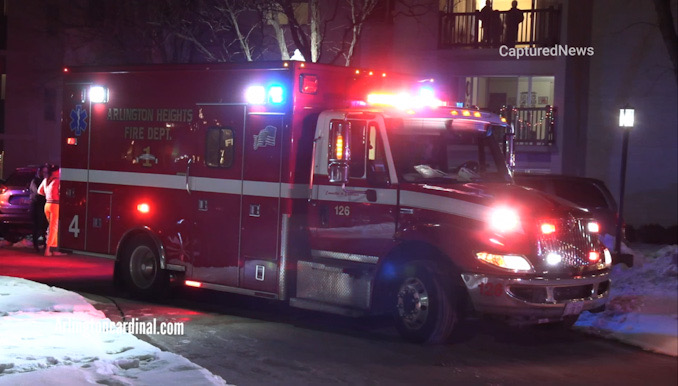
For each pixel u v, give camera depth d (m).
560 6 24.41
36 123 35.03
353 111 9.99
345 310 9.80
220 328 9.94
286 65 10.33
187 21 23.58
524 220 8.93
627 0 24.31
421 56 25.70
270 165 10.45
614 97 24.59
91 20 28.92
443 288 9.13
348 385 7.61
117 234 12.28
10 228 18.98
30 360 7.48
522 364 8.72
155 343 9.00
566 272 9.08
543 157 24.89
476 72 25.22
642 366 8.84
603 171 24.78
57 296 11.05
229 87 10.95
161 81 11.75
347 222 10.01
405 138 9.76
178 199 11.54
